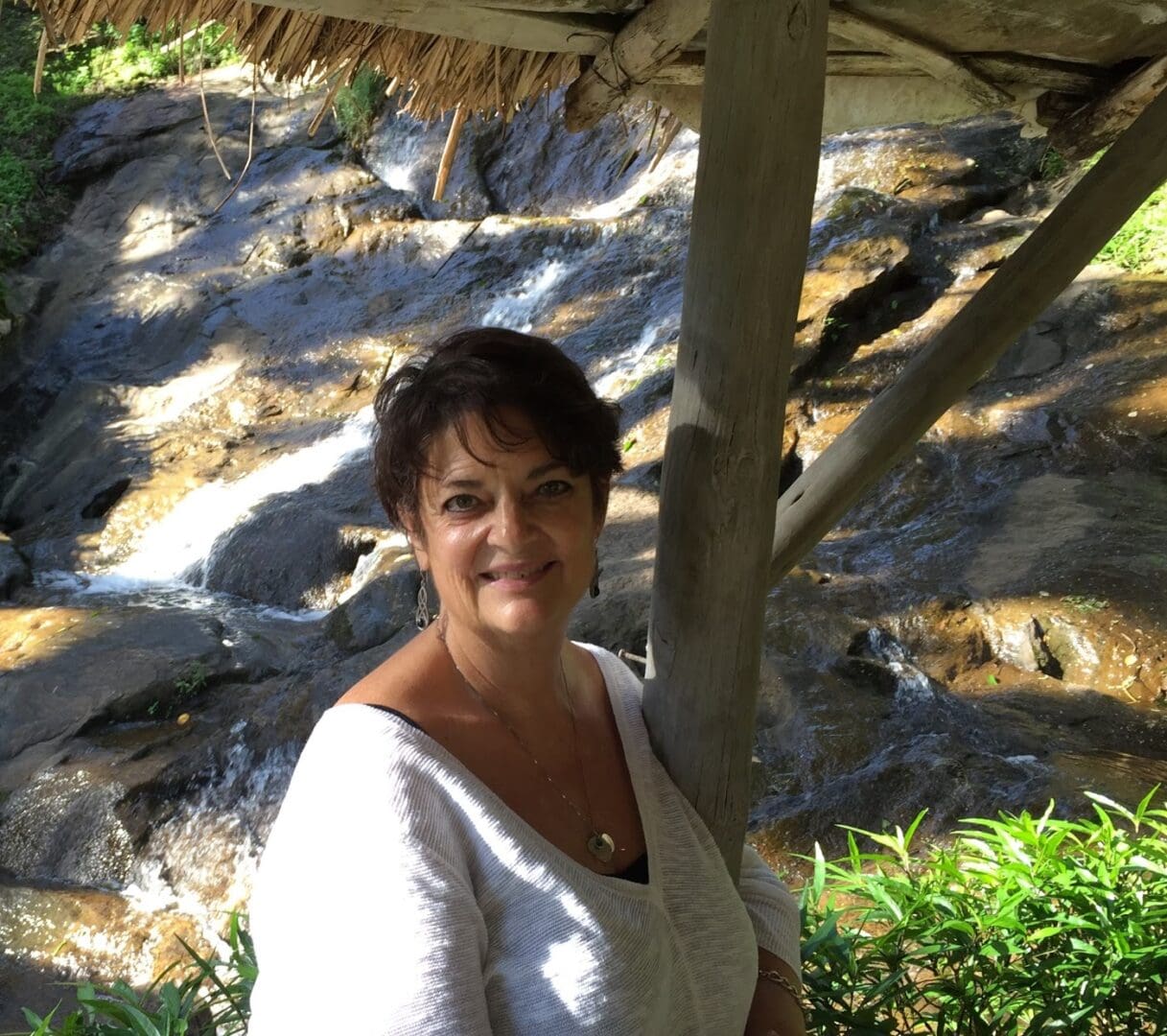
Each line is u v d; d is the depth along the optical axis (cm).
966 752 495
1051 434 725
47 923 521
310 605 776
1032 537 641
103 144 1321
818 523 211
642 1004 138
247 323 1106
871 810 478
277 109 1340
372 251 1160
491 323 1045
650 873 153
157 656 668
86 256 1225
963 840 308
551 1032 135
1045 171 995
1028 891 258
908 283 895
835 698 543
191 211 1248
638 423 844
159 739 618
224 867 544
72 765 596
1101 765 482
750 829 480
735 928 160
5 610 762
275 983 129
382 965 125
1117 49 256
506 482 143
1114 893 263
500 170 1241
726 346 163
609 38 221
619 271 1031
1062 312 819
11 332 1122
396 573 700
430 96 238
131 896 541
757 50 155
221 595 805
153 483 932
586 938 137
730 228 160
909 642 580
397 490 150
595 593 157
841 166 1043
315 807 136
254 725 603
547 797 150
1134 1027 241
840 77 279
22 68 1405
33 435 1049
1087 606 574
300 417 989
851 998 239
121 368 1091
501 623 145
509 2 205
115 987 250
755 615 172
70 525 919
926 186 988
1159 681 539
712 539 168
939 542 659
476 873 137
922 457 735
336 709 144
